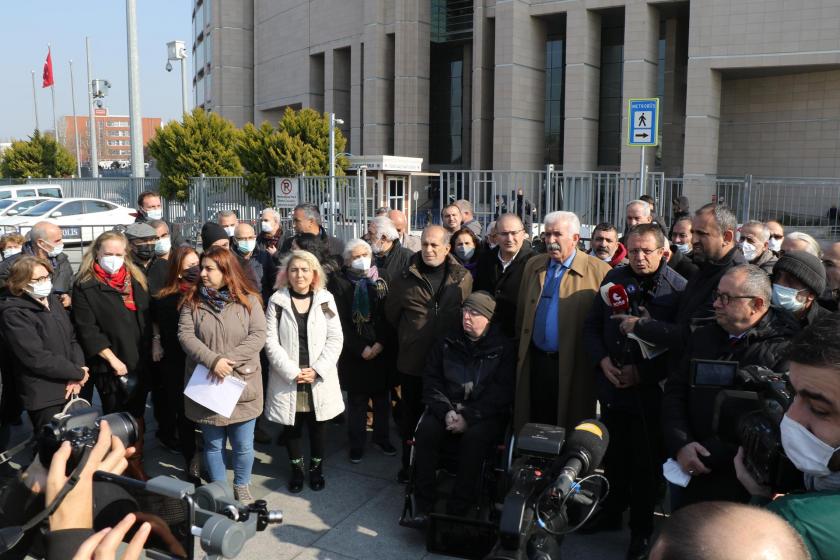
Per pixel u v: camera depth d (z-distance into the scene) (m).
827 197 12.54
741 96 28.14
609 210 10.14
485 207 10.55
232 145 17.77
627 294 3.92
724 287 2.86
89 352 4.68
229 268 4.32
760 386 2.38
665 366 3.75
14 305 4.29
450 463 4.21
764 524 0.90
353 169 13.29
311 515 4.28
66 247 19.33
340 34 37.78
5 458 1.93
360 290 5.07
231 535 1.44
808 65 24.50
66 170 34.91
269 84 44.22
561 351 4.24
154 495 1.51
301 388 4.58
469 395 4.04
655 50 27.62
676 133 29.84
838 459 1.62
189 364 4.36
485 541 3.71
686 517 0.94
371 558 3.77
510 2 29.16
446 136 36.69
